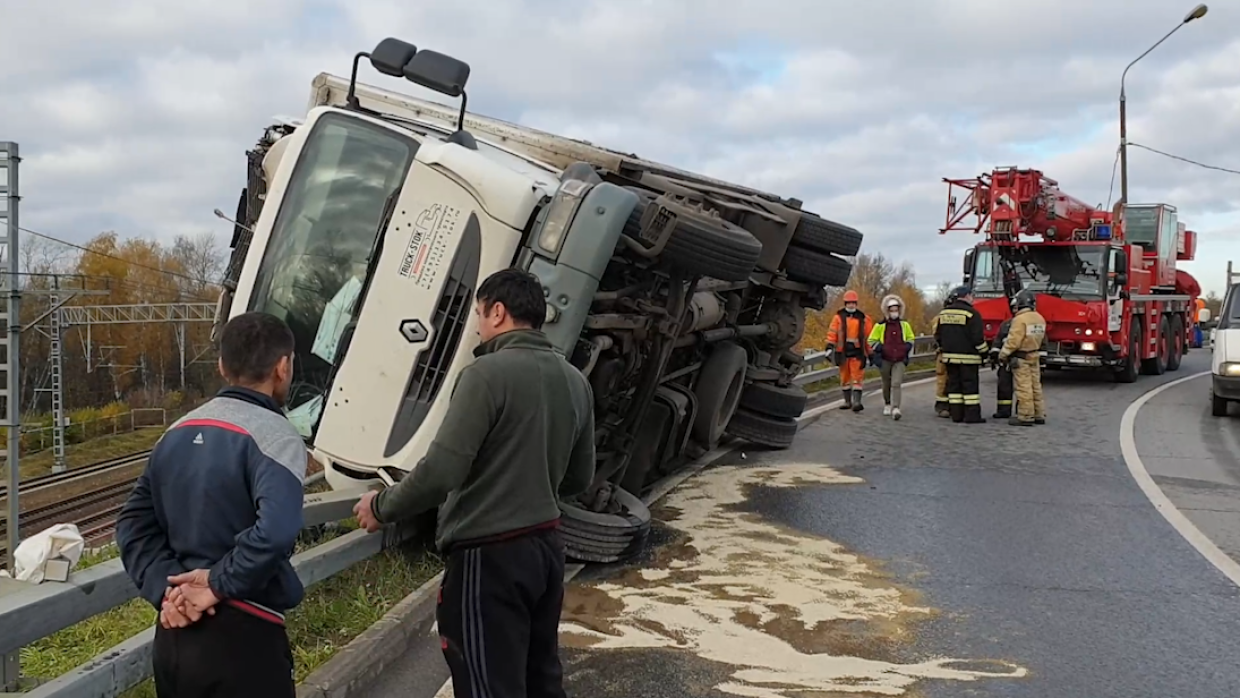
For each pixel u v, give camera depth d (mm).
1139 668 4949
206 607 2719
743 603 5895
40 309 51312
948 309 13539
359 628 5000
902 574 6516
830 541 7316
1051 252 18438
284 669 2932
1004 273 18547
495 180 5633
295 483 2805
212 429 2840
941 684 4738
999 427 13102
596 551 6375
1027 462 10500
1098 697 4602
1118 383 19203
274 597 2908
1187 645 5258
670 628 5461
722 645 5215
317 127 6188
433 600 5527
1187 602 5957
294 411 5992
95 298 63188
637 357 6723
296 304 6055
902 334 13719
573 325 5531
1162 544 7254
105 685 3488
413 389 5707
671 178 8047
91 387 61750
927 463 10414
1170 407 15234
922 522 7895
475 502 3438
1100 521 7938
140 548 2891
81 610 3363
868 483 9367
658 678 4766
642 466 7918
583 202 5574
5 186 14000
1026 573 6551
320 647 4707
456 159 5715
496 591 3393
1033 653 5145
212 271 71125
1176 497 8812
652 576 6414
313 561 4922
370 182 6012
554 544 3523
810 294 10156
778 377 10617
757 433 10594
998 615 5723
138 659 3684
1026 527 7746
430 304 5680
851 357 14594
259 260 6168
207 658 2789
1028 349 13203
